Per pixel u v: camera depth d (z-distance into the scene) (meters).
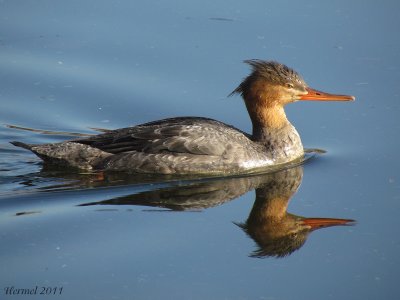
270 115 17.14
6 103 18.81
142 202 15.07
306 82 19.16
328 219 14.64
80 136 17.77
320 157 17.14
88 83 19.45
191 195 15.55
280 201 15.37
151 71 19.89
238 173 16.47
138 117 18.41
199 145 16.25
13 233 13.70
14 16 21.83
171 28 21.42
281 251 13.48
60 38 20.95
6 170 16.39
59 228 13.91
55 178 16.02
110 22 21.67
